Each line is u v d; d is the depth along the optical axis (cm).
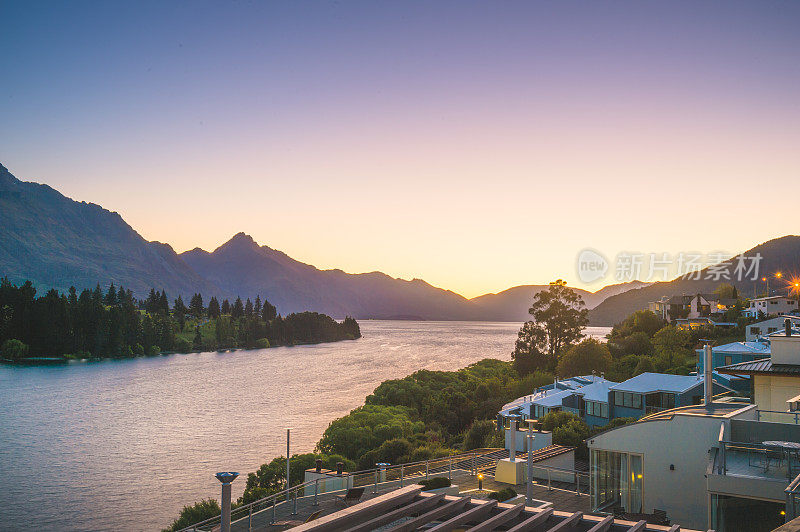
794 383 1958
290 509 2223
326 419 9050
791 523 464
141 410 10025
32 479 6012
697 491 1728
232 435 7956
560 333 9738
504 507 628
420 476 2756
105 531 4612
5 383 13812
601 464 1920
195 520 3531
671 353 6994
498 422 5384
